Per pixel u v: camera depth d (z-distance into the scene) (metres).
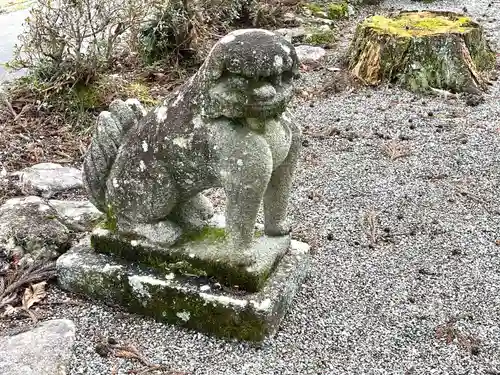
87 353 2.33
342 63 5.60
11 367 2.19
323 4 7.22
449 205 3.48
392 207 3.46
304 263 2.69
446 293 2.72
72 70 4.52
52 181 3.64
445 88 5.01
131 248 2.54
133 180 2.44
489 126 4.43
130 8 4.64
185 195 2.42
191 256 2.44
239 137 2.16
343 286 2.75
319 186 3.70
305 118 4.65
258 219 3.20
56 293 2.65
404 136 4.31
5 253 2.77
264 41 2.04
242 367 2.27
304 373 2.25
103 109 4.56
